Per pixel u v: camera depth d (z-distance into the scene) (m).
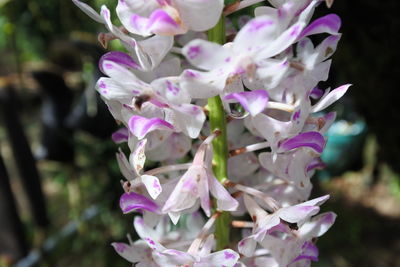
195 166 0.16
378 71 0.33
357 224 0.66
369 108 0.37
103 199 0.45
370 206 0.72
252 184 0.20
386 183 0.77
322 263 0.58
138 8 0.15
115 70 0.15
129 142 0.17
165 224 0.19
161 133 0.17
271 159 0.17
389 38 0.31
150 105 0.17
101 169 0.45
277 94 0.17
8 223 0.40
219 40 0.16
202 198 0.16
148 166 0.32
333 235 0.64
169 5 0.15
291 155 0.17
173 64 0.17
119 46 0.31
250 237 0.16
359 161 0.69
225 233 0.18
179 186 0.16
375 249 0.62
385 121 0.37
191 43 0.14
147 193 0.18
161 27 0.15
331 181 0.78
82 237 0.50
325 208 0.69
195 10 0.15
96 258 0.50
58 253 0.49
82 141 0.42
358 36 0.31
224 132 0.18
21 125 0.40
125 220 0.44
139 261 0.18
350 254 0.61
